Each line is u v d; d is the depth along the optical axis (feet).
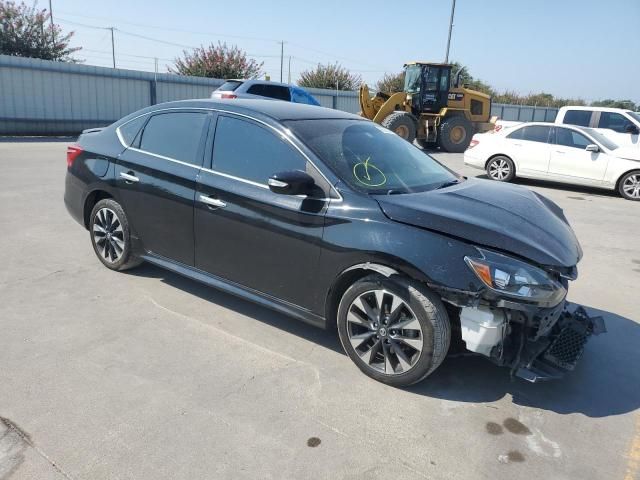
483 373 11.30
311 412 9.66
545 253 9.87
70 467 8.07
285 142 11.81
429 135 60.80
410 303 9.98
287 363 11.36
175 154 13.82
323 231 10.84
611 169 34.06
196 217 13.03
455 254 9.62
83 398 9.79
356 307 10.80
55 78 58.95
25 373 10.53
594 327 11.63
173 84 69.82
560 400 10.47
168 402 9.78
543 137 37.01
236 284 12.76
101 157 15.49
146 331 12.54
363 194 10.77
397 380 10.44
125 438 8.75
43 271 16.05
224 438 8.85
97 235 16.16
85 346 11.70
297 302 11.67
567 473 8.43
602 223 26.40
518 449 8.95
